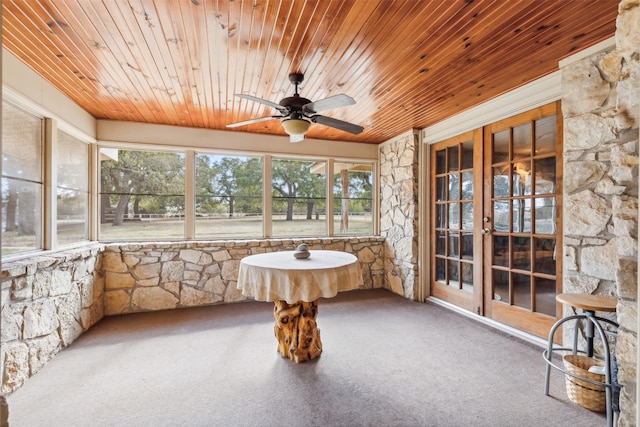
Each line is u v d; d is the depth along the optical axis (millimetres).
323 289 2268
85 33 2041
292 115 2521
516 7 1803
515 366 2434
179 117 3754
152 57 2340
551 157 2697
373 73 2602
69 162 3285
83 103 3281
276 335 2650
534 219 2838
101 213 3848
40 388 2137
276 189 4613
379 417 1860
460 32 2039
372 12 1838
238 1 1742
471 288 3521
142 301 3707
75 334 2895
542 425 1796
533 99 2744
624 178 1319
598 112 2172
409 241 4238
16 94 2344
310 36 2076
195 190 4227
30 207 2652
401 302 4102
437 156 4098
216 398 2033
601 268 2156
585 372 1927
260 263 2473
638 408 1125
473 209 3494
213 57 2342
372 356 2596
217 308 3857
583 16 1880
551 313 2689
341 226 4949
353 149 4930
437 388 2143
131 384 2188
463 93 3020
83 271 3051
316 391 2109
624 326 1284
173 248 3828
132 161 3988
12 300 2090
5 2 1740
